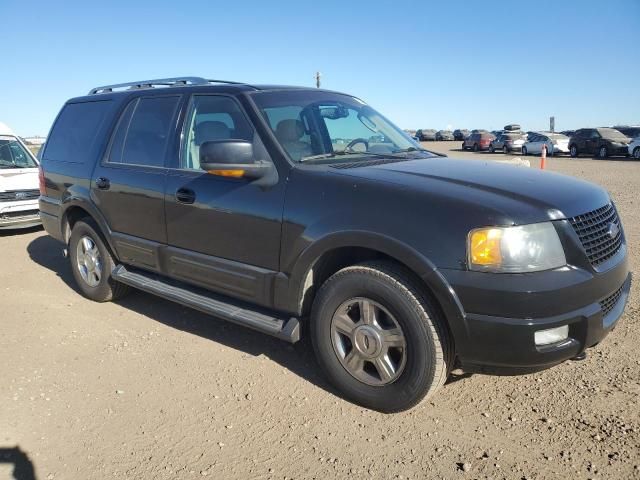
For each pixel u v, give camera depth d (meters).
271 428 3.06
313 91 4.27
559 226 2.78
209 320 4.69
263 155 3.52
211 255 3.82
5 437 3.02
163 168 4.16
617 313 3.05
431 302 2.87
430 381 2.91
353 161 3.61
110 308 5.03
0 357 4.02
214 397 3.40
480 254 2.67
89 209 4.84
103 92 5.32
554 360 2.74
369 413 3.18
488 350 2.73
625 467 2.63
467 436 2.93
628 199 11.27
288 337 3.35
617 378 3.44
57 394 3.47
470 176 3.21
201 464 2.77
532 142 34.00
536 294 2.62
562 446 2.81
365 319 3.10
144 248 4.34
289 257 3.32
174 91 4.32
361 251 3.27
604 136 29.28
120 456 2.85
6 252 7.45
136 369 3.80
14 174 8.55
